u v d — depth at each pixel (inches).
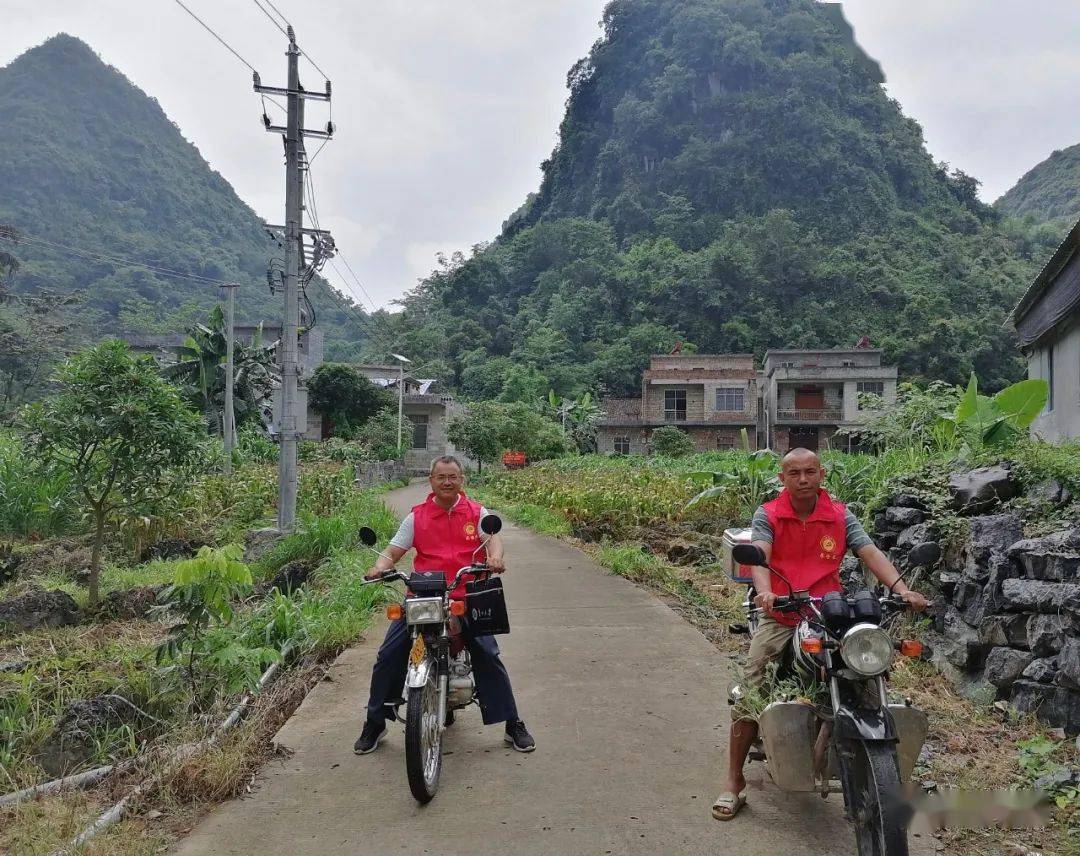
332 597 297.3
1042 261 3363.7
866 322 2790.4
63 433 313.3
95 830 134.9
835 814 141.1
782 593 142.3
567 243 3622.0
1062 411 384.5
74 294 2012.8
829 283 2947.8
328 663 240.2
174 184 5748.0
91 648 247.1
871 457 438.6
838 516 144.0
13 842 132.3
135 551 440.8
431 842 133.3
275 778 159.2
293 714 196.1
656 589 349.7
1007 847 130.2
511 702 171.5
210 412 1310.3
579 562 422.6
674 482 573.0
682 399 2124.8
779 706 129.6
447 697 166.7
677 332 2869.1
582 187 4392.2
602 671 225.1
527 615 294.7
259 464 1034.1
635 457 1290.6
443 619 156.3
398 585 331.9
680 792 150.2
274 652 214.1
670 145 4057.6
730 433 2076.8
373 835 135.9
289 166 523.8
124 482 337.1
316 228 543.8
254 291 4559.5
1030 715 177.0
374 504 653.9
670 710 193.6
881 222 3506.4
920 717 127.2
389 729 184.1
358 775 160.2
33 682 199.8
